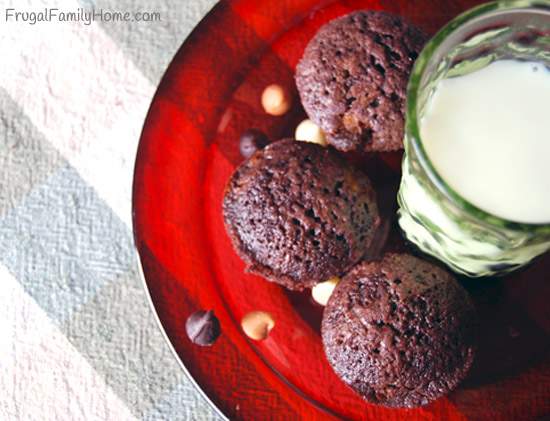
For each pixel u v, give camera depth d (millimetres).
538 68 208
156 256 244
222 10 251
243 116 258
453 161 197
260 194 230
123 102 289
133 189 245
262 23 255
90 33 292
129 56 291
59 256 282
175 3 292
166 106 250
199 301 245
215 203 253
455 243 208
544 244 191
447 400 239
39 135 289
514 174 195
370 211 236
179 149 251
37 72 292
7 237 284
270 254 231
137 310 278
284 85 258
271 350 245
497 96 205
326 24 248
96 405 274
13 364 278
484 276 242
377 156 255
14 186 287
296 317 247
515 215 191
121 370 275
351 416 240
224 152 256
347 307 224
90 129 288
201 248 249
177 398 272
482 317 246
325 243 229
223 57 254
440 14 260
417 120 180
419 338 217
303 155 234
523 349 244
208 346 241
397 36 237
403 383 219
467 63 206
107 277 281
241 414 238
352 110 239
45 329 279
